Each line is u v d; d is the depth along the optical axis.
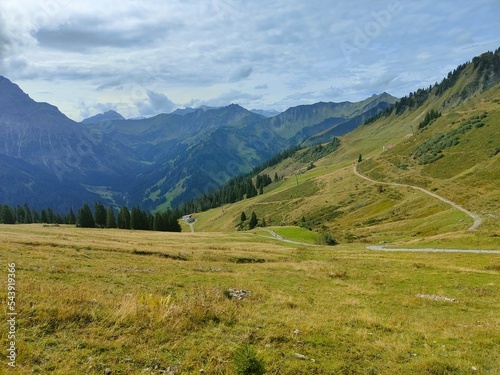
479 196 100.88
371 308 19.67
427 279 30.61
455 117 192.75
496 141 137.25
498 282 28.64
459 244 57.44
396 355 11.46
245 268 34.44
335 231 113.88
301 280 29.08
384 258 47.47
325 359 10.78
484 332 14.57
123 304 12.80
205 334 11.64
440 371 10.44
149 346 10.23
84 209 131.75
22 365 8.37
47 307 11.49
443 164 144.88
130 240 57.88
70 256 30.16
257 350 10.76
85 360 9.02
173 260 36.62
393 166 173.00
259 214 189.50
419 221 91.75
